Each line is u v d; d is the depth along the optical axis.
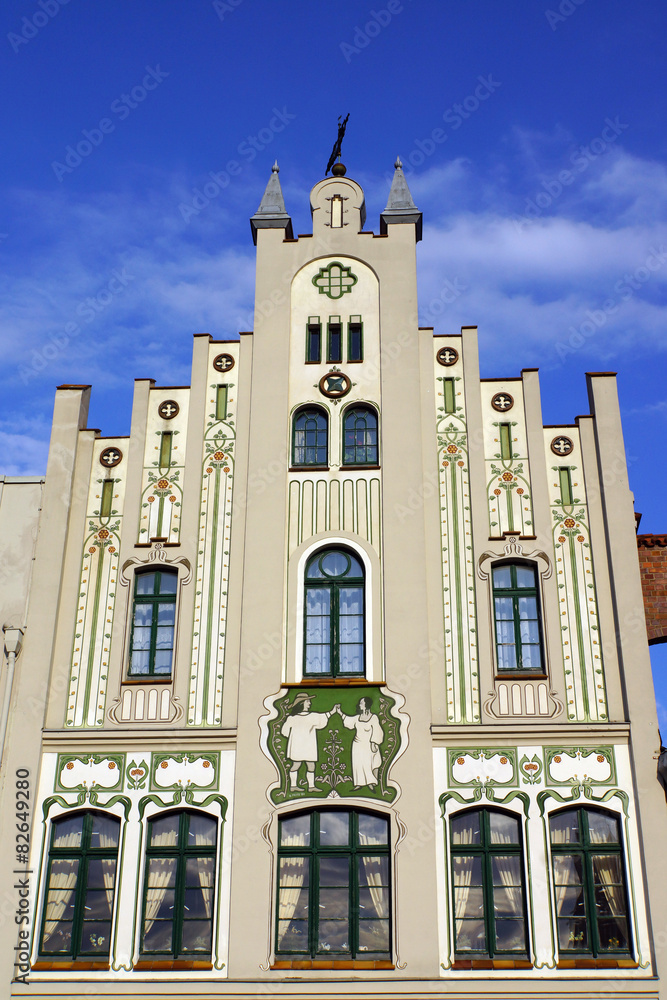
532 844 17.12
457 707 18.02
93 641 18.86
